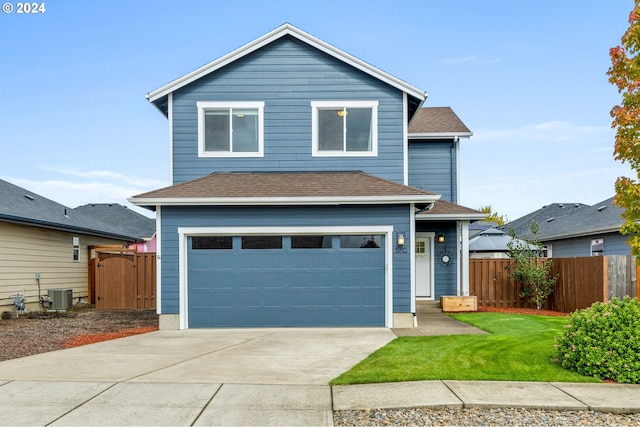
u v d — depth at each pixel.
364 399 6.01
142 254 17.62
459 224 15.61
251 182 12.61
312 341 10.01
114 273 17.53
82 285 20.25
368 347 9.29
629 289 12.95
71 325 13.10
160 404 5.85
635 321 6.95
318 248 11.97
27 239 16.23
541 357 7.82
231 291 11.92
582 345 7.09
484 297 15.95
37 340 10.59
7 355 8.88
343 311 11.88
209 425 5.20
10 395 6.19
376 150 13.56
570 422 5.36
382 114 13.62
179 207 11.91
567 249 22.61
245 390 6.41
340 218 11.92
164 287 11.90
